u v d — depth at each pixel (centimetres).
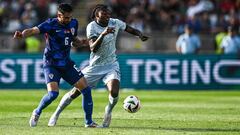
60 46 3519
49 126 3609
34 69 7762
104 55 3647
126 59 7725
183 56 7669
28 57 7788
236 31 8081
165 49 9019
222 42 7906
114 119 4069
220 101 5806
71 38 3544
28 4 10181
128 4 9994
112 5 9944
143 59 7706
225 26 9256
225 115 4416
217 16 9631
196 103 5544
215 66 7656
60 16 3484
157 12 9856
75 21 3569
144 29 9675
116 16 9856
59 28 3500
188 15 9744
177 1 9962
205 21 9344
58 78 3538
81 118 4109
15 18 10088
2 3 10344
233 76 7650
